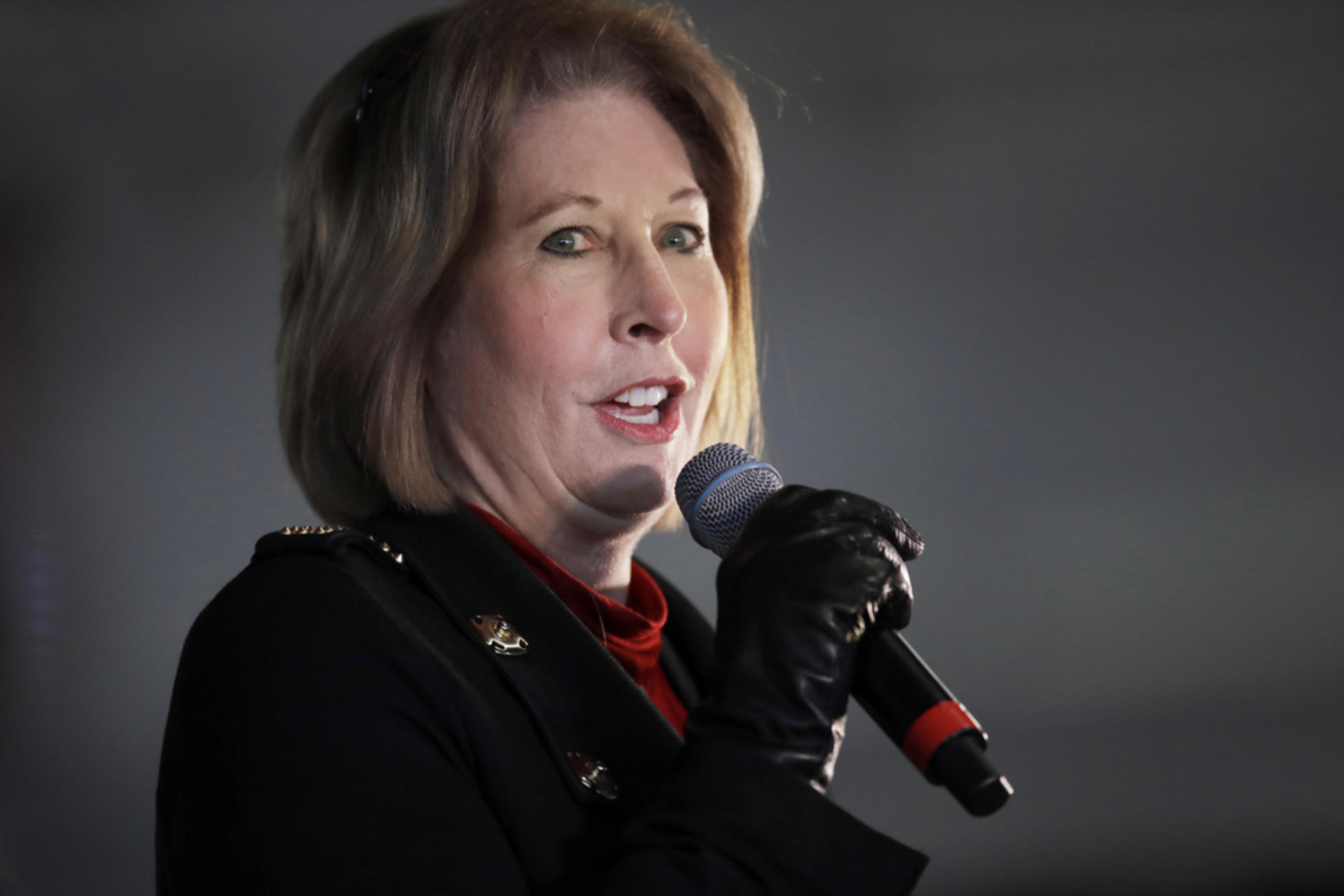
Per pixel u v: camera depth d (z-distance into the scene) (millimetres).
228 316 18969
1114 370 21578
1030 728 20109
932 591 20703
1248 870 18891
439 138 4941
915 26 21250
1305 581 21172
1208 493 21328
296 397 5254
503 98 4992
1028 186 21594
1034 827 18812
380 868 3705
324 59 19266
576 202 5051
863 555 3973
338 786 3799
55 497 18344
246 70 19094
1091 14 21594
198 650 4164
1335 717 20250
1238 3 21828
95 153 18797
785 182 21062
